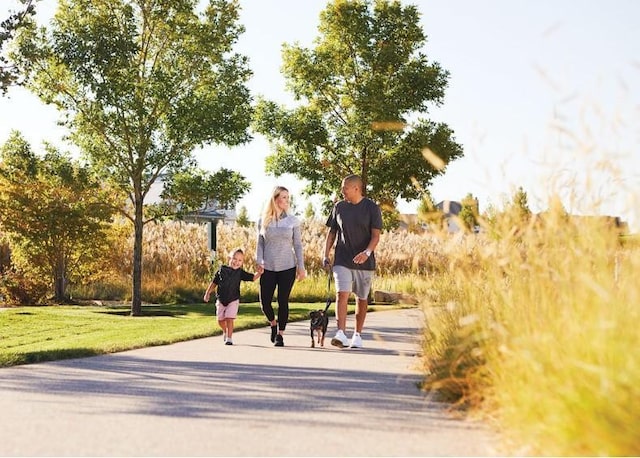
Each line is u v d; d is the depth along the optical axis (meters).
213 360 8.95
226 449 4.49
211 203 20.66
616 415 3.62
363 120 23.70
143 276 25.94
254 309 18.98
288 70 25.48
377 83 24.14
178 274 26.23
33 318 16.50
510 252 5.75
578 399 3.84
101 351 9.72
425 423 5.21
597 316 4.31
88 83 18.27
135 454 4.38
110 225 23.42
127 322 15.57
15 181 22.44
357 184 10.21
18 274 23.78
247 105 19.53
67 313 17.98
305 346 10.61
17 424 5.22
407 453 4.38
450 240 6.22
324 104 25.25
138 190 19.45
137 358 9.17
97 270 24.56
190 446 4.57
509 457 4.25
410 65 24.86
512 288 5.75
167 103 18.70
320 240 29.66
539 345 4.56
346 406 5.86
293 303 22.75
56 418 5.43
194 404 5.97
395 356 9.30
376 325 14.09
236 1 19.44
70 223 22.16
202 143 18.83
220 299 10.91
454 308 7.23
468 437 4.77
